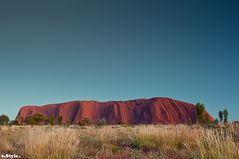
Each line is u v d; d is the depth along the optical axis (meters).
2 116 85.75
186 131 13.21
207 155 8.02
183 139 12.45
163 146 11.60
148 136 13.30
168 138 12.68
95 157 10.19
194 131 12.80
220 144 7.90
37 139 10.51
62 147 9.93
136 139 13.49
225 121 12.67
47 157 9.49
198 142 8.81
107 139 14.41
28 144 10.95
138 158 9.92
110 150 11.59
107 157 10.14
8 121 86.12
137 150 11.35
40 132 11.96
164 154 10.16
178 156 9.76
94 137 15.48
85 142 13.94
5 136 17.42
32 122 72.50
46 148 9.80
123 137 15.52
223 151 7.80
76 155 10.26
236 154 7.62
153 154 10.37
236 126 12.98
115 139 14.09
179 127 14.50
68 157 9.64
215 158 7.74
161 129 13.89
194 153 8.70
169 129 14.39
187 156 9.50
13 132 23.94
